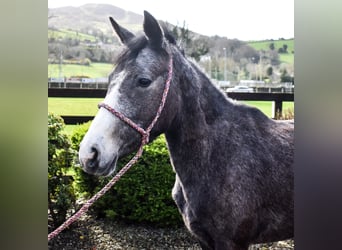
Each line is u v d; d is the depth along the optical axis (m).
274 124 1.93
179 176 1.81
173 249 2.73
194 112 1.74
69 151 2.85
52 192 2.83
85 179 2.99
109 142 1.55
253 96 4.12
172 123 1.75
